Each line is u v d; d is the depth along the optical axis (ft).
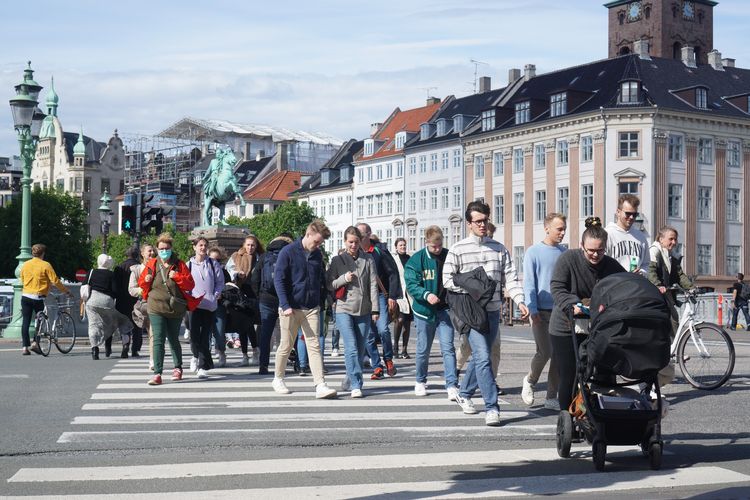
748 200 230.07
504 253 36.17
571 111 224.94
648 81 222.89
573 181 223.71
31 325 77.56
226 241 119.44
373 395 42.22
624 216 36.50
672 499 22.29
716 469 26.08
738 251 228.43
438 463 26.86
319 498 22.33
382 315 50.60
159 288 45.96
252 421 34.45
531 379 38.11
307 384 46.32
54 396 41.24
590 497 22.57
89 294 60.90
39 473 25.05
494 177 248.93
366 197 309.83
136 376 49.96
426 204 278.46
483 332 33.99
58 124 515.50
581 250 29.99
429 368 55.83
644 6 305.32
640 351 26.17
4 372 51.72
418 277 40.37
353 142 344.90
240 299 54.80
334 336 64.95
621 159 215.31
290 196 355.15
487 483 24.17
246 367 55.11
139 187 435.53
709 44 309.63
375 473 25.38
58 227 291.79
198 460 27.09
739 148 228.43
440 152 271.28
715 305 136.05
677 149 219.20
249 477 24.75
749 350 72.69
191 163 424.05
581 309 28.35
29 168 79.20
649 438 26.14
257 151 432.25
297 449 29.01
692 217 220.23
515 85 261.65
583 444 29.78
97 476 24.73
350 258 42.22
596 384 27.55
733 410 37.47
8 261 287.28
